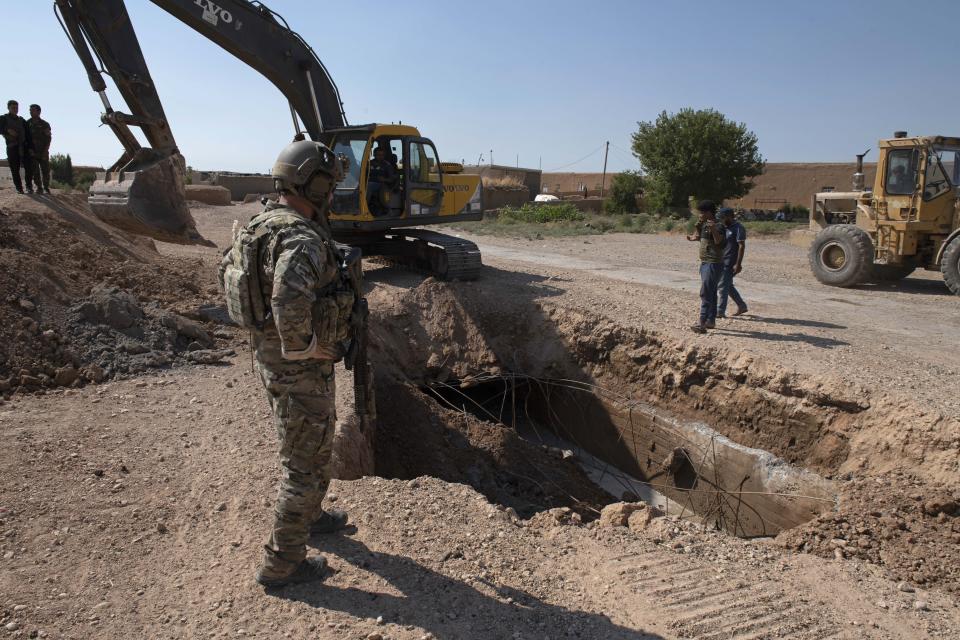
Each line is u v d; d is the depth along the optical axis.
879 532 5.18
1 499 4.42
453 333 11.54
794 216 41.78
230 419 6.09
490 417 11.80
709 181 42.09
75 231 9.64
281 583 3.57
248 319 3.25
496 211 39.94
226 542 4.08
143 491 4.71
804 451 7.66
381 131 12.08
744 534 7.99
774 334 9.59
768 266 17.67
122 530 4.19
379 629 3.29
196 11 11.52
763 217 42.09
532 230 28.66
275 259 3.15
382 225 12.46
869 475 6.70
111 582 3.66
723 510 8.29
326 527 4.18
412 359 11.18
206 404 6.52
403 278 13.37
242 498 4.61
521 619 3.56
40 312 7.54
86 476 4.86
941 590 4.39
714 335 9.52
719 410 8.69
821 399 7.55
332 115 13.33
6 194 10.95
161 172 11.85
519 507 8.34
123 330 7.97
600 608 3.80
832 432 7.39
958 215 13.24
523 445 9.59
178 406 6.44
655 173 43.66
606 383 10.30
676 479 9.08
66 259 8.84
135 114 12.06
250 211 31.72
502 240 24.70
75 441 5.44
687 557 4.61
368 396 3.89
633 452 9.80
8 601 3.42
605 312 10.85
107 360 7.40
